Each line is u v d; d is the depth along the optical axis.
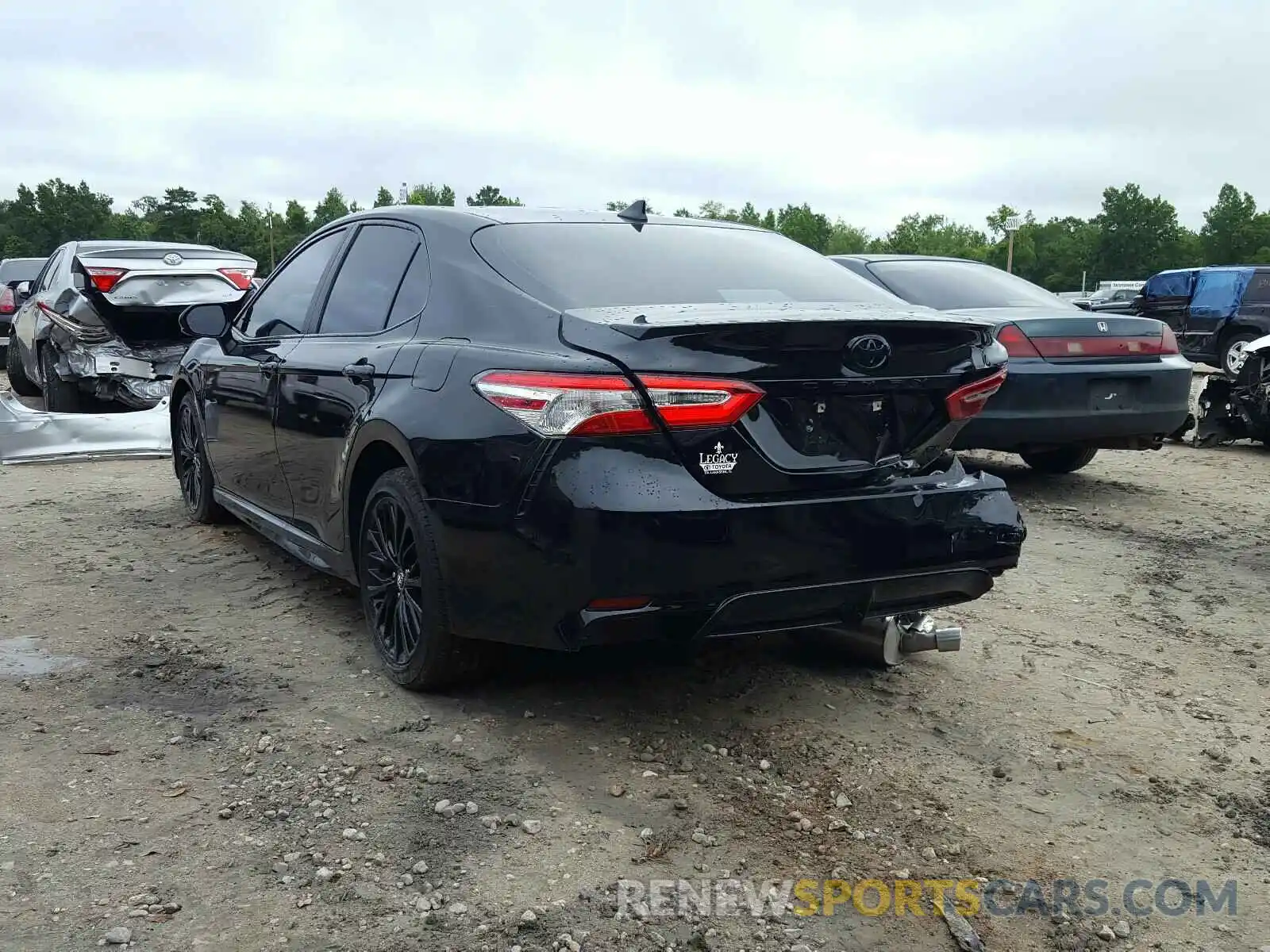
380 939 2.39
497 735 3.39
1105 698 3.89
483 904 2.52
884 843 2.87
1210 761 3.41
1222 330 17.12
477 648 3.52
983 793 3.16
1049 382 6.59
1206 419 9.60
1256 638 4.55
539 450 3.00
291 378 4.37
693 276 3.66
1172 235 102.38
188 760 3.20
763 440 3.08
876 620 3.88
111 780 3.07
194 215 112.44
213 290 9.80
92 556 5.37
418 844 2.77
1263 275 16.67
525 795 3.02
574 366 3.00
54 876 2.59
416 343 3.61
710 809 2.99
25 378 12.12
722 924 2.49
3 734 3.36
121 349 9.45
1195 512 6.87
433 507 3.29
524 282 3.45
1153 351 6.88
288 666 3.95
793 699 3.76
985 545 3.42
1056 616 4.82
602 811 2.96
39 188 110.31
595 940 2.41
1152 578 5.43
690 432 2.98
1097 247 104.25
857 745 3.43
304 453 4.27
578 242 3.76
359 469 3.83
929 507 3.32
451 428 3.24
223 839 2.77
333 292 4.44
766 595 3.07
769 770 3.24
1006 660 4.25
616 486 2.92
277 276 5.11
